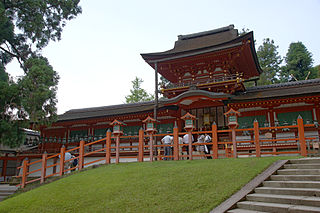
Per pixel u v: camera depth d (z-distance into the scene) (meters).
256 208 7.88
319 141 20.31
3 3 23.61
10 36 25.27
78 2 28.31
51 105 22.41
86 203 10.33
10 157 32.56
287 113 22.53
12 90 20.09
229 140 23.92
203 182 10.34
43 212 10.31
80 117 30.23
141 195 10.11
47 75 21.75
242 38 23.47
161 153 24.06
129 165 14.81
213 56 25.67
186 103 25.47
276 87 25.56
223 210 8.02
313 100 21.56
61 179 14.52
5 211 11.15
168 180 11.04
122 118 28.47
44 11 24.92
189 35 32.03
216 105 25.69
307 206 7.32
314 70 53.34
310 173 9.59
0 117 20.73
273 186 9.29
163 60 26.66
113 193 10.73
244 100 22.86
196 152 22.47
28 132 37.06
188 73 28.67
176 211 8.58
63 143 31.06
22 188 17.20
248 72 31.39
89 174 14.11
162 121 27.66
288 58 57.62
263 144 21.75
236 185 9.63
